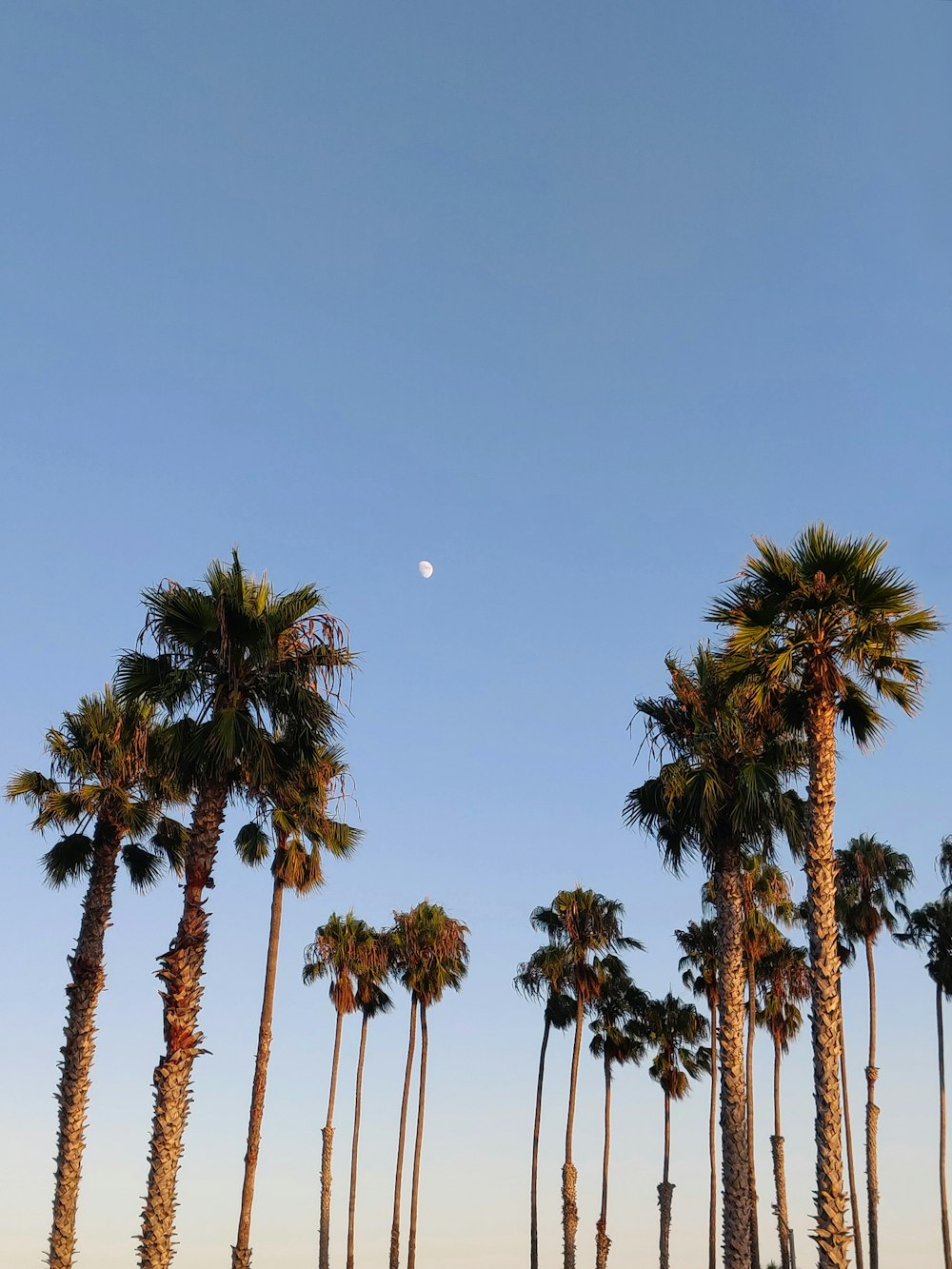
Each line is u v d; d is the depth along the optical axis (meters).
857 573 19.98
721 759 26.25
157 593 21.45
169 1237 18.52
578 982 51.59
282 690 21.56
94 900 28.05
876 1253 51.19
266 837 35.84
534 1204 56.25
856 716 21.36
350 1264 52.34
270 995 34.47
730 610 20.73
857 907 54.44
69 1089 26.58
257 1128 33.16
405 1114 54.19
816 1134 17.64
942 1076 55.25
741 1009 25.19
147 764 28.36
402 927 53.94
